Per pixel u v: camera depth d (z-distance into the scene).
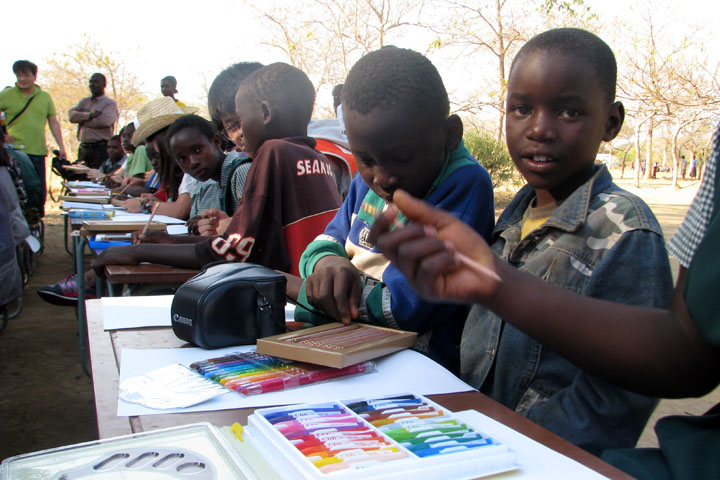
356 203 1.65
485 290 0.82
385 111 1.24
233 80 2.77
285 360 1.17
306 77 2.39
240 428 0.85
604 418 1.04
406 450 0.75
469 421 0.91
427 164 1.33
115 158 8.03
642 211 1.15
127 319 1.46
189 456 0.76
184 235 2.55
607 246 1.16
